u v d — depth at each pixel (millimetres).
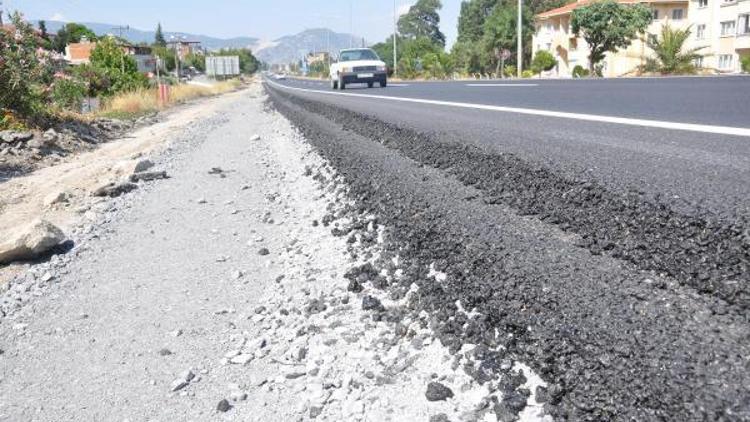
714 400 1180
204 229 4750
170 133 13242
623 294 1736
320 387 2043
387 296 2627
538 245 2330
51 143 9922
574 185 2863
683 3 44656
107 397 2230
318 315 2674
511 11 55344
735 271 1698
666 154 3266
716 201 2268
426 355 2008
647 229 2160
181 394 2184
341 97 14922
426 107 8828
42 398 2271
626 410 1271
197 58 130875
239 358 2387
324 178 5824
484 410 1623
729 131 3902
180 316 2965
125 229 4895
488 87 13961
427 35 119875
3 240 4332
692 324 1488
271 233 4445
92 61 28875
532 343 1677
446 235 2773
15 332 2939
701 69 27484
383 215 3674
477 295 2059
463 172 3918
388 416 1757
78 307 3217
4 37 11383
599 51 36000
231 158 8805
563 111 6359
